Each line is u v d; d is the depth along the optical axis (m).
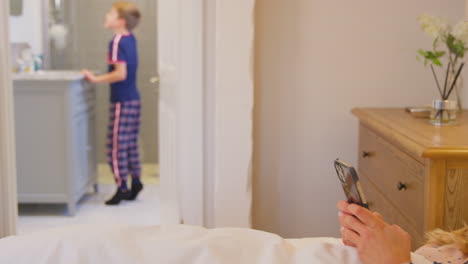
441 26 2.30
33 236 0.94
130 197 4.43
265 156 3.10
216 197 3.05
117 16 4.17
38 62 4.58
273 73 3.03
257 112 3.06
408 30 2.99
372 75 3.03
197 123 3.04
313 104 3.05
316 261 0.88
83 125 4.29
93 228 0.96
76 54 5.49
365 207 1.02
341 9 2.98
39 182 4.04
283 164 3.10
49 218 4.02
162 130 3.55
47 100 3.97
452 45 2.29
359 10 2.98
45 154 4.01
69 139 3.99
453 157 1.70
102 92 5.64
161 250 0.90
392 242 0.97
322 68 3.03
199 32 2.97
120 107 4.26
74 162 4.04
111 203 4.37
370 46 3.01
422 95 3.03
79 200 4.50
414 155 1.86
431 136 1.89
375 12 2.98
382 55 3.01
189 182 3.09
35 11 4.52
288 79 3.04
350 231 1.00
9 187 2.64
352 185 1.03
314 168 3.10
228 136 3.00
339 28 3.00
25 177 4.03
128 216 4.07
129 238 0.93
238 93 2.96
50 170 4.03
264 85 3.04
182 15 2.99
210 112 3.04
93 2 5.46
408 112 2.57
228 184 3.04
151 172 5.46
